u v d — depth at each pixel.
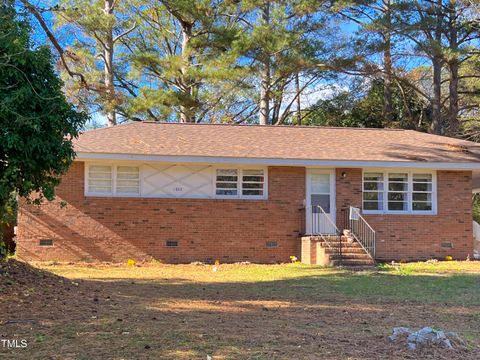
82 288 10.82
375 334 7.36
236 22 33.09
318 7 29.50
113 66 33.09
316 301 10.42
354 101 38.41
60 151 10.62
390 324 8.16
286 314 8.90
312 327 7.81
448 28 31.42
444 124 35.59
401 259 19.31
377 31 29.69
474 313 9.23
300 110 40.09
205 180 18.70
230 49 29.31
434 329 7.38
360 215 19.14
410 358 6.19
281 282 13.34
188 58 30.91
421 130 36.59
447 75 38.06
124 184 18.30
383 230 19.42
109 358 5.96
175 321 7.99
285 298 10.77
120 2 34.69
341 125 39.38
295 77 35.16
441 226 19.67
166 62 30.47
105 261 17.95
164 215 18.38
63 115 10.61
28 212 17.69
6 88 9.63
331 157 18.97
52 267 16.17
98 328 7.32
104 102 26.38
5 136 9.63
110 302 9.43
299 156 18.83
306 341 6.89
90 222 17.98
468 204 19.86
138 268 16.61
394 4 29.56
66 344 6.48
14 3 11.22
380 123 38.69
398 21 29.09
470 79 36.84
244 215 18.77
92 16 26.16
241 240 18.67
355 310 9.43
